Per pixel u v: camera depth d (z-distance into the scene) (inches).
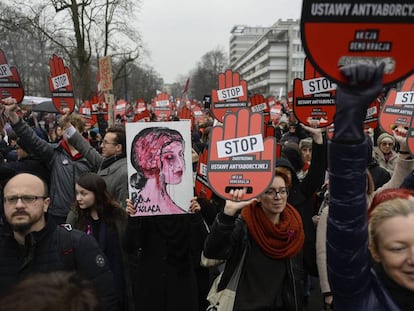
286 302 106.3
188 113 447.5
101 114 462.3
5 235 100.3
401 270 57.2
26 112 543.5
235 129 103.2
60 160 207.2
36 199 98.1
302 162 194.5
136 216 134.5
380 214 59.3
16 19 834.2
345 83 49.2
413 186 108.0
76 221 147.1
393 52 49.2
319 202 169.5
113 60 1248.8
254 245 108.7
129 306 144.1
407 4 48.4
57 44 947.3
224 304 105.6
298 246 108.6
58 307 46.2
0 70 197.0
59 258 100.0
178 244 136.4
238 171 102.3
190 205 134.9
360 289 55.6
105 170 190.5
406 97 147.7
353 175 51.3
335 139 51.0
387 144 247.3
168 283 137.1
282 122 611.5
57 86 232.4
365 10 48.7
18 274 97.7
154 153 135.4
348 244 53.4
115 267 142.5
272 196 107.7
